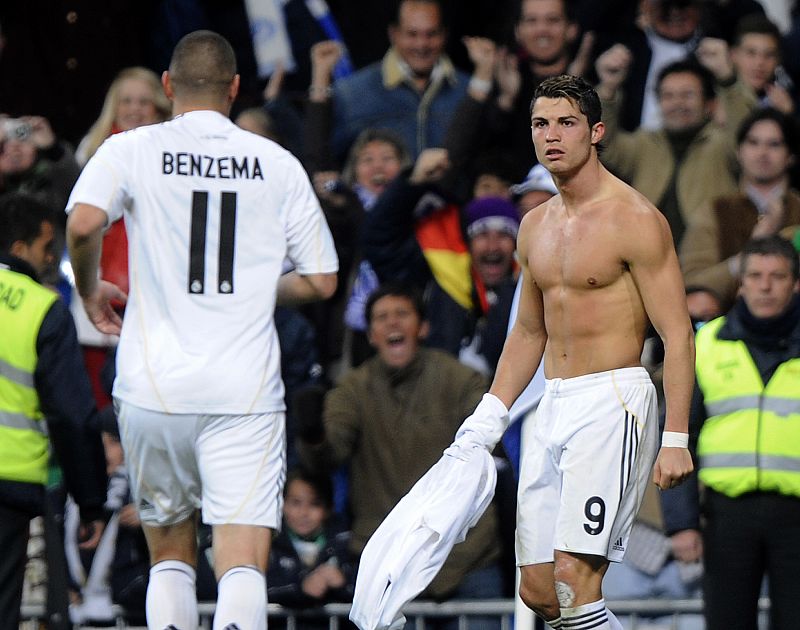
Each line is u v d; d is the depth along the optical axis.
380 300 24.14
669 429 16.59
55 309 20.92
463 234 26.81
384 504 23.78
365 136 29.25
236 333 19.23
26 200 22.14
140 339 19.22
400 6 30.66
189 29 33.97
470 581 23.27
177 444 19.12
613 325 16.94
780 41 32.19
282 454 19.52
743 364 22.22
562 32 30.69
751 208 27.48
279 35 33.75
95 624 24.39
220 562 18.94
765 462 21.78
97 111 34.53
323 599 23.03
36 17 34.22
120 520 23.58
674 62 29.06
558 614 17.44
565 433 16.97
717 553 22.12
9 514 20.70
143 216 19.25
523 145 30.88
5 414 20.64
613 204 16.84
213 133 19.53
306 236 19.72
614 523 16.88
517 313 17.94
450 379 24.20
